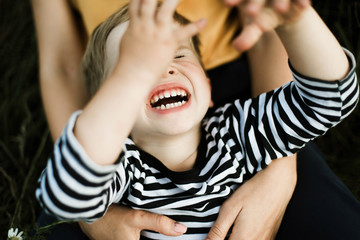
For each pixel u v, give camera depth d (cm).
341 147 170
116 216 99
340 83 83
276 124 96
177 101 104
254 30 60
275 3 60
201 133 107
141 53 68
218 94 126
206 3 120
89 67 117
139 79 70
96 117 71
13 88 195
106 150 71
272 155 98
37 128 181
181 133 95
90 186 72
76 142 70
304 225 100
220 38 127
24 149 176
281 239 103
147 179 98
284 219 104
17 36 206
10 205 158
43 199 74
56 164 72
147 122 95
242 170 100
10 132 183
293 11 65
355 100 88
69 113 122
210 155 100
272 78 115
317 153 117
